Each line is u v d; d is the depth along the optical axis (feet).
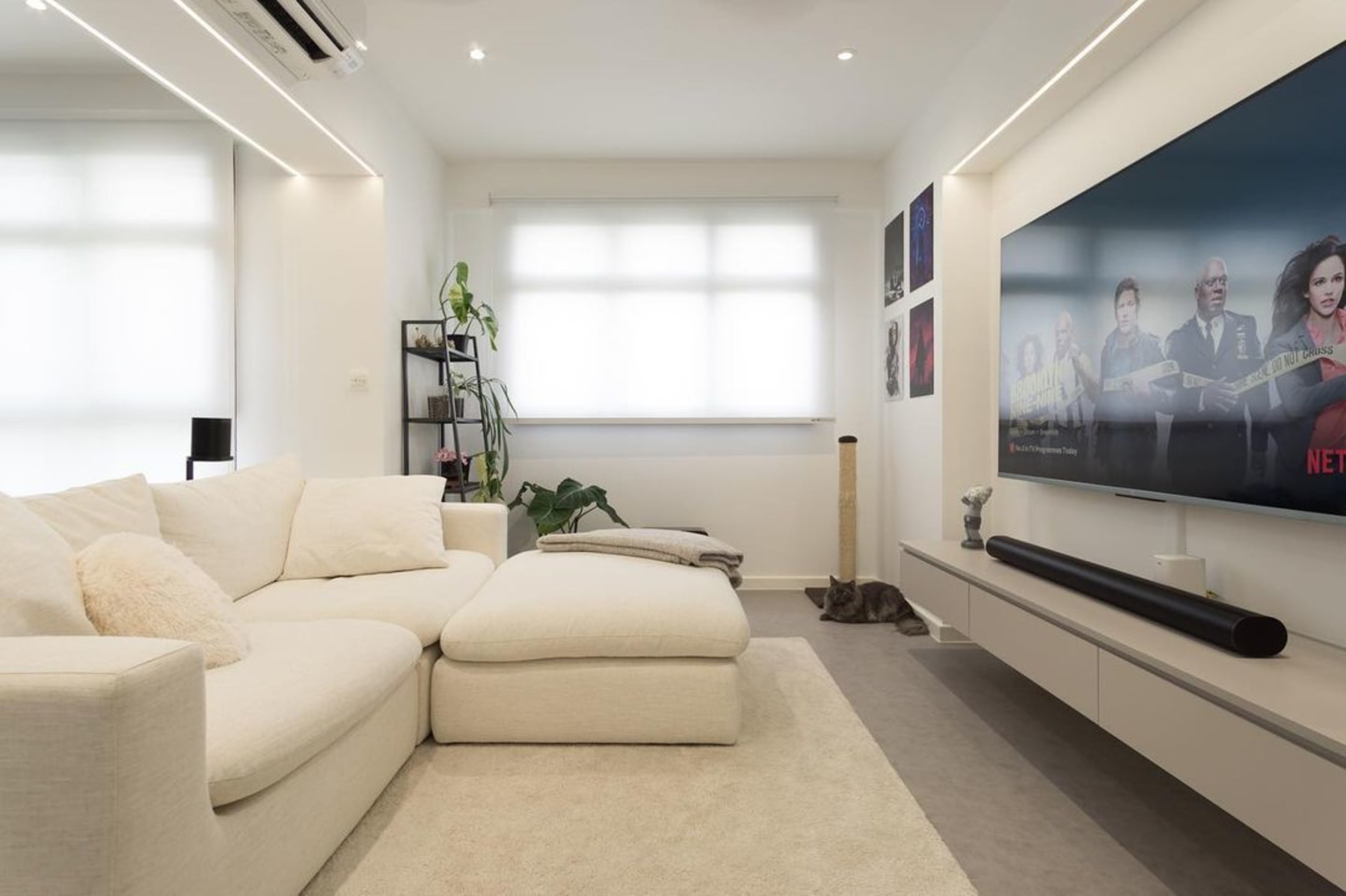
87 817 2.81
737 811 5.45
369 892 4.45
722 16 9.43
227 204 11.66
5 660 2.96
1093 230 7.57
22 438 11.74
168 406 11.76
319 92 9.46
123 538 5.02
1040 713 7.59
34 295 11.75
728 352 14.47
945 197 11.07
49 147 11.75
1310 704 3.78
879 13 9.32
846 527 13.28
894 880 4.59
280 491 8.40
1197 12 6.68
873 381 14.76
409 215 12.61
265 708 4.12
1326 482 4.78
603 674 6.58
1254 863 4.82
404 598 6.91
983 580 7.35
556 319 14.47
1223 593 6.30
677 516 14.70
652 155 14.17
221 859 3.50
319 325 11.60
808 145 13.67
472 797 5.66
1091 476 7.61
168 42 7.73
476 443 14.94
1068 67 7.85
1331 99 4.74
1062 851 4.96
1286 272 5.10
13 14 9.75
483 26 9.68
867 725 7.24
